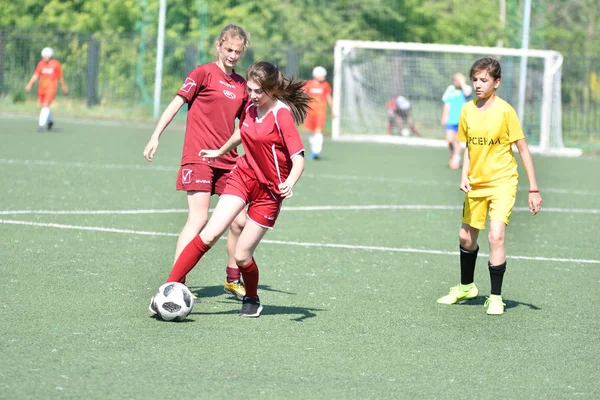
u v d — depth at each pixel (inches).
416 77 2244.1
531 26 2763.3
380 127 2208.4
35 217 764.0
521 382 381.7
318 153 1561.3
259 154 449.7
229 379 365.4
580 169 1561.3
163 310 450.6
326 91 1515.7
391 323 475.2
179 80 2608.3
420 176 1309.1
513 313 512.4
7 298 485.1
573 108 2470.5
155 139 491.5
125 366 376.2
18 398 330.0
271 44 2650.1
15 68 2573.8
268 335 437.7
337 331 452.8
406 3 2780.5
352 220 850.1
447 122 1453.0
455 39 2780.5
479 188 516.4
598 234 835.4
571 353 430.6
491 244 508.1
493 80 505.4
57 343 404.8
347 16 2763.3
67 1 2780.5
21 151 1321.4
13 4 2741.1
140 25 2679.6
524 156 515.5
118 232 717.3
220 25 2743.6
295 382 366.0
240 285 524.1
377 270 621.6
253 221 457.4
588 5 3112.7
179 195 964.6
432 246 729.6
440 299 531.5
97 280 542.6
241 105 511.2
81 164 1208.8
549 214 962.1
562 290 581.6
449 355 418.3
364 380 373.1
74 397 334.3
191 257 461.1
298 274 595.5
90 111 2372.0
